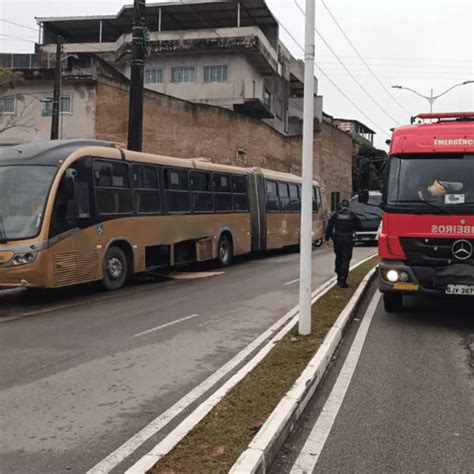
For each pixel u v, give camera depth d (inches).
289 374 243.9
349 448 182.4
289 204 1006.4
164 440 177.2
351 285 514.9
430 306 439.5
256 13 1672.0
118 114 1115.3
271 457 171.2
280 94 1994.3
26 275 436.5
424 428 199.0
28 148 484.4
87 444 182.7
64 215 464.4
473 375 263.0
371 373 265.9
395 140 376.5
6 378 255.9
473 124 366.3
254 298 489.1
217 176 741.3
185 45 1596.9
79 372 266.1
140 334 348.8
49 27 1841.8
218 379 255.3
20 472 162.6
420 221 359.9
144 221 575.5
